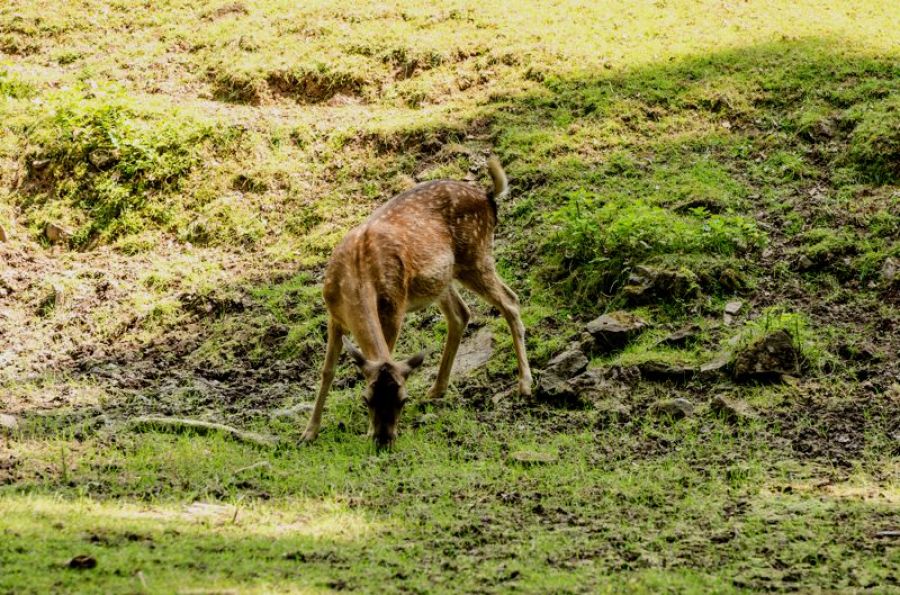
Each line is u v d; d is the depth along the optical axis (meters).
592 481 10.69
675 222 15.90
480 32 23.47
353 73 22.33
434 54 22.61
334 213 18.69
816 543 8.88
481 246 13.67
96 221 19.16
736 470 10.87
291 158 20.16
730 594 7.79
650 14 24.09
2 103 21.81
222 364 15.26
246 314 16.39
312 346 15.23
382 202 18.83
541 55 22.27
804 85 20.19
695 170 18.03
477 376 14.16
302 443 12.06
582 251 16.05
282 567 8.09
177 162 19.94
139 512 9.45
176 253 18.48
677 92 20.52
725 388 13.09
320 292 16.58
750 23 23.42
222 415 13.22
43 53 24.28
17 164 20.22
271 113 21.61
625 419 12.62
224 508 9.70
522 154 19.14
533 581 7.99
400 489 10.49
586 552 8.70
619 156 18.67
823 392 12.82
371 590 7.67
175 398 13.95
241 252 18.30
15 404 13.54
